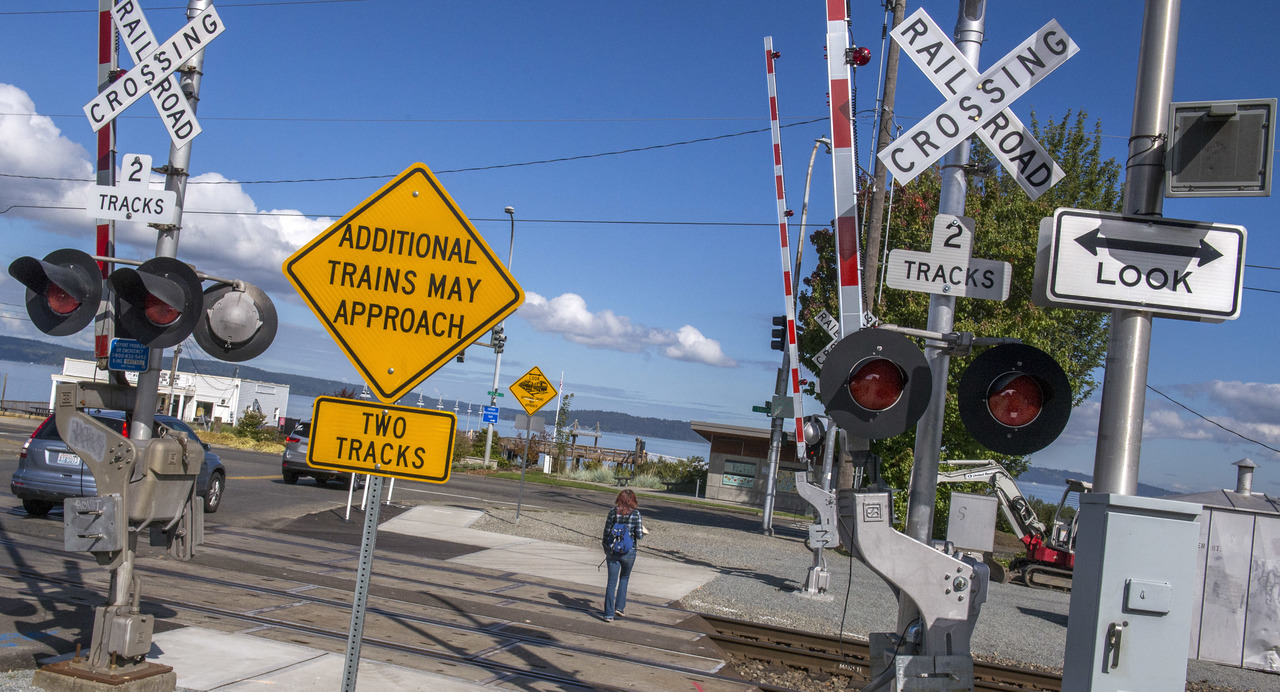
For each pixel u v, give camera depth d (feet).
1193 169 11.91
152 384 19.33
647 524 70.95
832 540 43.14
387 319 14.03
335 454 13.37
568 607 34.12
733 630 33.60
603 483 142.41
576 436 169.99
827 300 76.59
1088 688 11.03
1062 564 67.41
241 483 73.51
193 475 19.58
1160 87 12.57
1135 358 12.32
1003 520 106.01
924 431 16.11
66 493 42.04
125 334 19.06
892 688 14.99
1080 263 12.35
